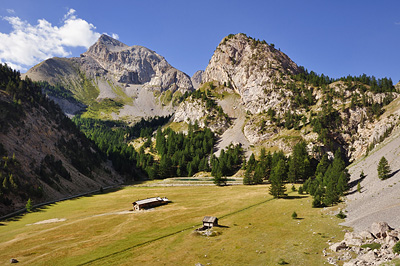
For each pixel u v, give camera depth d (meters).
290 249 52.12
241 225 74.88
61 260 55.16
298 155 172.75
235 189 145.88
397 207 58.91
